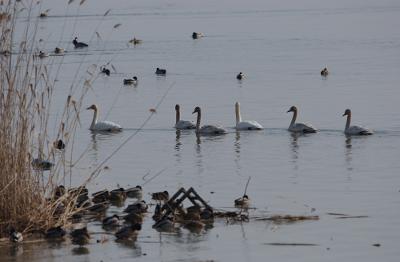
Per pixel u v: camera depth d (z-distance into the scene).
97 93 70.56
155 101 66.44
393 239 27.77
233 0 195.00
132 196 34.47
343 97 65.50
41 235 27.81
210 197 34.34
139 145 48.56
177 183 37.50
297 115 58.38
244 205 32.59
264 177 38.59
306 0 189.62
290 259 25.75
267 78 78.75
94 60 94.88
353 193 34.78
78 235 27.53
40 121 29.48
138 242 27.78
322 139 49.69
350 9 163.12
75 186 36.28
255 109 61.47
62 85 73.94
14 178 27.17
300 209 31.98
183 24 140.38
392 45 104.44
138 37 121.06
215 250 26.75
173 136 51.94
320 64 88.44
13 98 27.02
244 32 126.69
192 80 78.94
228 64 91.06
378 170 39.88
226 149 46.84
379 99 63.84
